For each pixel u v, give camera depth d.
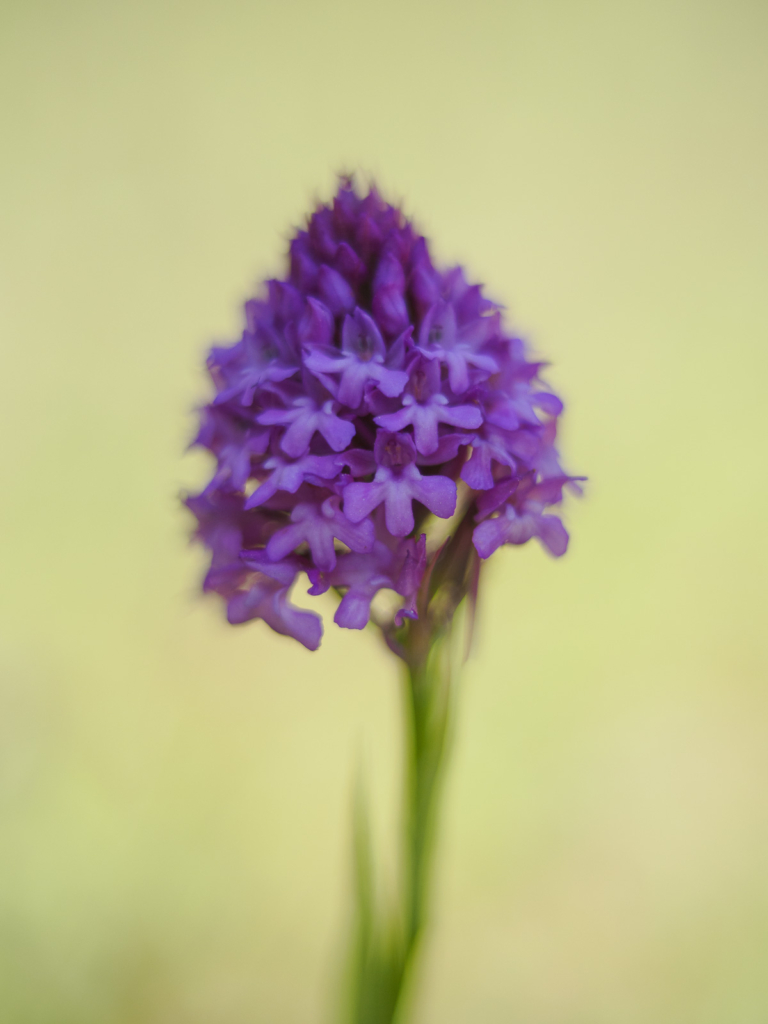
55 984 0.28
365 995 0.22
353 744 0.38
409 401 0.20
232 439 0.21
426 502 0.20
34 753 0.34
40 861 0.31
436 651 0.21
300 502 0.20
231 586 0.21
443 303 0.21
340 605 0.20
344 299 0.21
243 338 0.21
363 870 0.22
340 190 0.21
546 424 0.21
